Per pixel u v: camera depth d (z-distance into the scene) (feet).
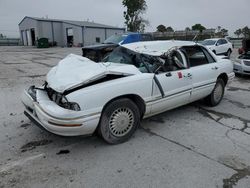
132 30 162.50
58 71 12.85
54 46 131.03
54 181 9.26
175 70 14.46
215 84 17.42
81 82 10.83
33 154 11.19
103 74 11.32
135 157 10.98
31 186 8.96
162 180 9.35
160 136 13.12
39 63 46.73
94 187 8.94
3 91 22.67
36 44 126.52
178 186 9.01
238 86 26.09
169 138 12.88
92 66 12.57
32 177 9.49
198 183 9.18
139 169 10.07
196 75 15.52
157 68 13.50
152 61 13.82
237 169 10.08
